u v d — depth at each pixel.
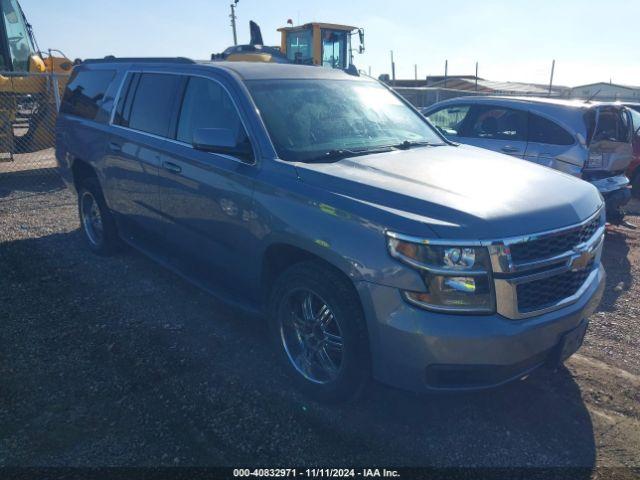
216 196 3.82
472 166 3.67
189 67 4.42
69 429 3.05
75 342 4.01
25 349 3.90
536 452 2.97
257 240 3.53
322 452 2.93
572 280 3.12
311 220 3.14
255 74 4.11
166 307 4.62
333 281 3.08
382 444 3.00
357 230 2.94
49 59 12.20
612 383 3.65
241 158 3.70
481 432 3.12
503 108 7.42
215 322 4.37
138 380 3.54
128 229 5.26
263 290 3.67
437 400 3.40
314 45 15.66
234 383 3.53
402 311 2.78
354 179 3.20
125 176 4.91
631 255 6.63
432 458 2.91
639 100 29.45
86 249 6.09
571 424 3.21
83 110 5.74
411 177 3.31
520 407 3.36
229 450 2.92
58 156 6.13
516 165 3.85
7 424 3.09
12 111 10.91
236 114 3.86
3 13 11.32
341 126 4.05
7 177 10.12
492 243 2.73
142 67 5.01
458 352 2.72
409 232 2.77
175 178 4.23
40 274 5.32
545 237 2.89
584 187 3.54
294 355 3.49
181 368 3.70
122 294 4.87
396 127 4.43
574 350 3.16
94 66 5.86
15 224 7.13
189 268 4.49
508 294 2.76
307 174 3.34
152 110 4.68
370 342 2.95
